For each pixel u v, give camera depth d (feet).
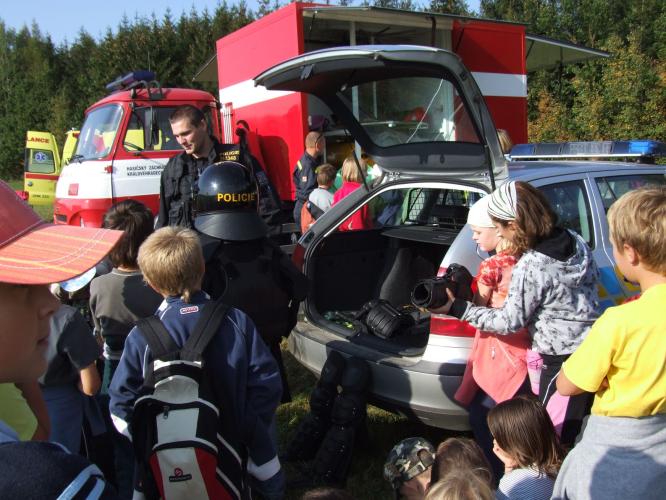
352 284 13.96
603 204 11.69
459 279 8.49
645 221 5.77
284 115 22.24
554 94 48.83
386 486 10.50
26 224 3.41
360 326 11.74
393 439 11.92
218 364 6.41
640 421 5.86
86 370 8.31
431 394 9.57
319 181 18.85
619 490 5.85
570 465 6.44
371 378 10.36
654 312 5.74
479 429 9.13
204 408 6.00
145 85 24.32
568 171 11.57
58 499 2.81
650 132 37.88
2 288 3.24
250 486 7.47
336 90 11.60
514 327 7.98
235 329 6.64
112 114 24.53
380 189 12.72
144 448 6.18
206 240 8.20
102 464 9.77
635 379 5.77
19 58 96.22
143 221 9.27
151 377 6.13
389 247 14.64
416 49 9.02
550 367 8.14
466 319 8.21
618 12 65.36
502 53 24.40
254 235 8.30
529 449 7.08
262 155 23.91
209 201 8.25
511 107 24.98
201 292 7.06
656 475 5.78
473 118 9.72
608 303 10.98
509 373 8.50
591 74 42.68
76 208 24.21
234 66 25.20
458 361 9.45
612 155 13.79
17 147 86.28
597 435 6.12
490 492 5.27
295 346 12.24
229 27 69.82
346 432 10.19
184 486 5.84
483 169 10.38
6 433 3.11
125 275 9.26
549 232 8.06
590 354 5.98
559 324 8.00
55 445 3.10
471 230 9.77
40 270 3.10
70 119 78.43
